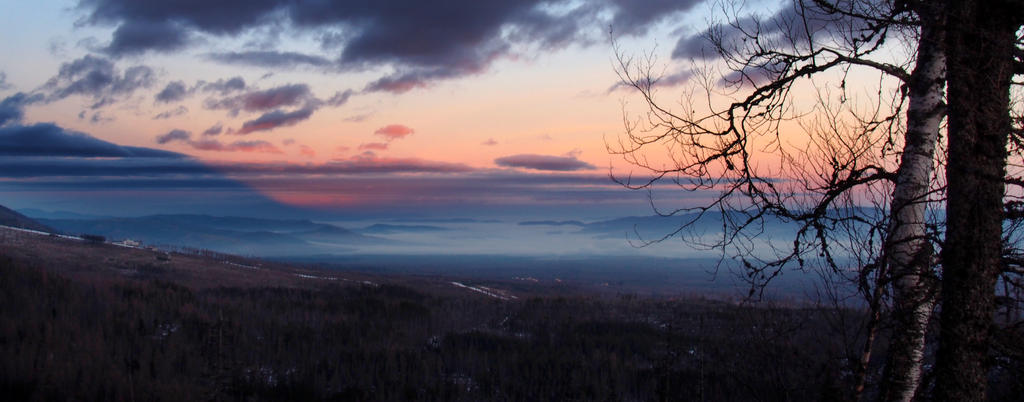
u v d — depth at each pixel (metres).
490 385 29.12
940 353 4.88
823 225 5.16
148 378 25.50
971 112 4.75
